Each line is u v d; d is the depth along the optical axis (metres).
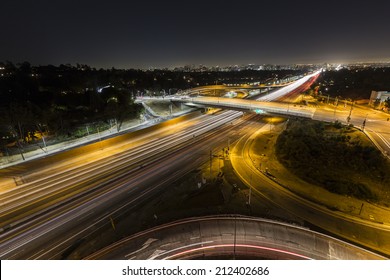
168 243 32.84
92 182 52.06
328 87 168.38
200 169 57.72
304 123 78.44
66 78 137.62
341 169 55.25
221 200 44.12
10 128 69.44
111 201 44.62
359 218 40.75
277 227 35.78
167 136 86.50
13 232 36.94
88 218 39.81
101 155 68.38
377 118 83.12
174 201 44.00
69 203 44.22
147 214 40.38
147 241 33.22
